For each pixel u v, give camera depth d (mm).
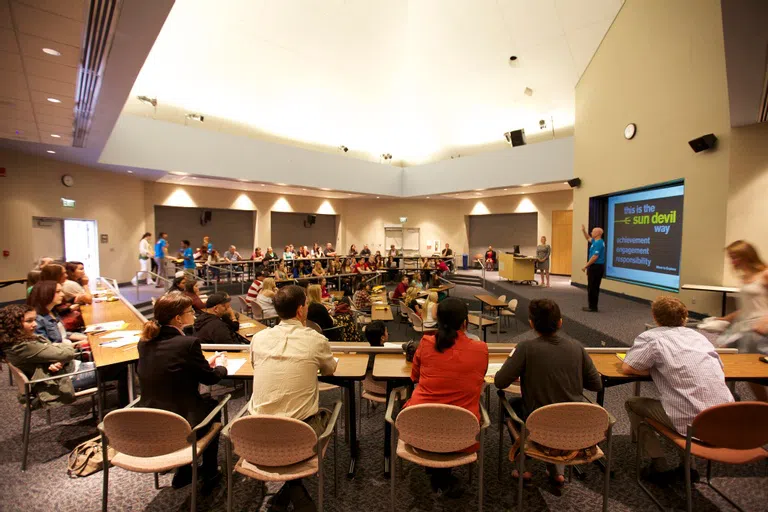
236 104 9852
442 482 2137
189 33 7879
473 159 11797
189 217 11938
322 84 10273
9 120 5066
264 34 8492
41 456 2605
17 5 2604
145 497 2188
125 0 2604
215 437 2268
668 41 5602
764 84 3529
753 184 4520
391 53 10125
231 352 2842
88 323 3740
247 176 9727
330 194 13703
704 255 4969
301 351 1967
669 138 5609
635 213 6742
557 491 2201
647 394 3436
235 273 10945
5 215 7125
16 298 7309
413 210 15578
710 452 1889
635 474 2363
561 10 7918
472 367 1932
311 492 2213
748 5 2664
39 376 2576
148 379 2010
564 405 1787
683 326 2172
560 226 12883
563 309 5895
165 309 2074
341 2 8383
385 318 5672
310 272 10805
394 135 13430
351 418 2395
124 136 7828
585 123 8398
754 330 2648
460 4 8719
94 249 8930
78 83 3920
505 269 10266
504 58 9445
